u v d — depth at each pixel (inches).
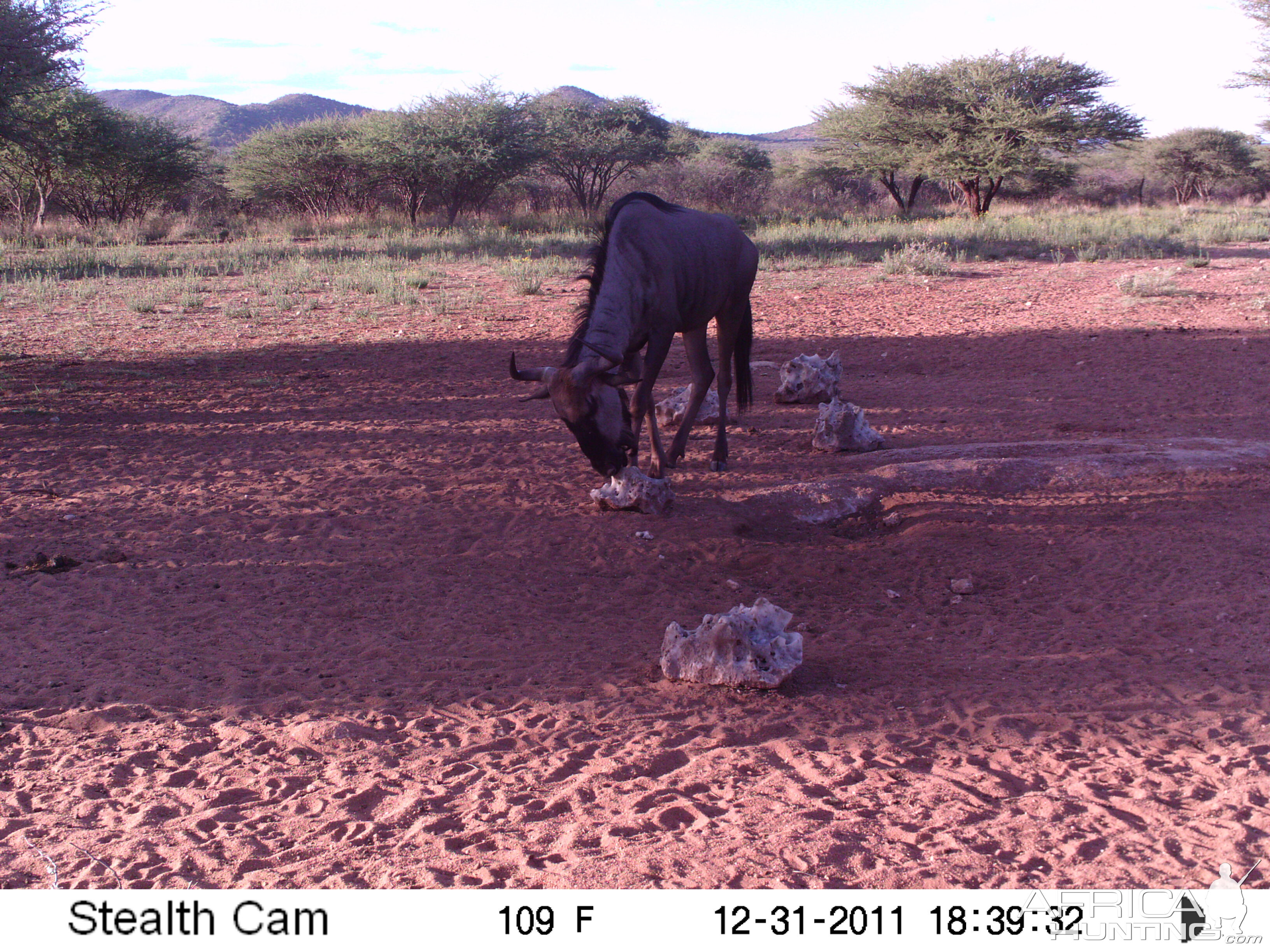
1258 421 349.4
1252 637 185.6
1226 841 119.5
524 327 600.4
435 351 532.1
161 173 1475.1
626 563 234.1
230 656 180.9
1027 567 231.3
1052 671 176.6
